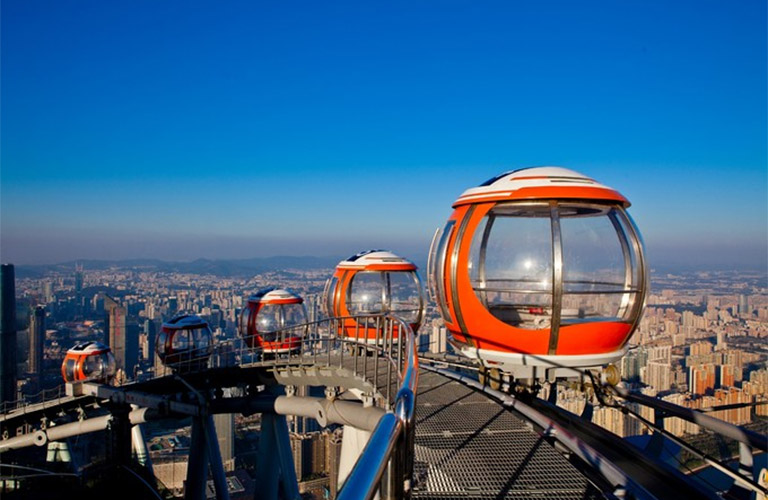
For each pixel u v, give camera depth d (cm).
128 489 2341
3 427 2536
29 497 2380
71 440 2855
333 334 1831
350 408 1728
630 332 933
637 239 924
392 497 302
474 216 945
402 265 1792
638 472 745
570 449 745
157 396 2259
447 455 723
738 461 700
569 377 951
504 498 591
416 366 461
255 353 2284
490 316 933
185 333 2380
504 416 920
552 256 885
